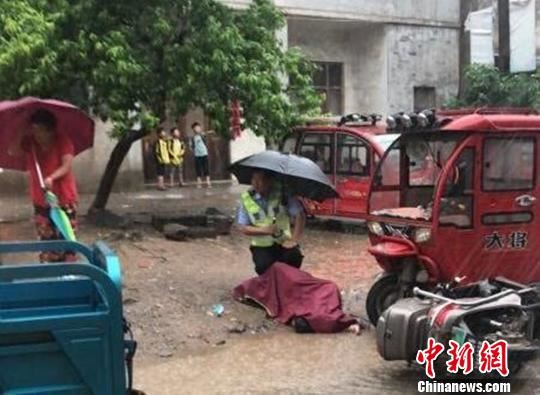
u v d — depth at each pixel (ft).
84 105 36.11
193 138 62.85
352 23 70.85
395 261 21.79
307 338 21.86
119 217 40.11
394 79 72.33
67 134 21.56
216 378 18.54
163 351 20.48
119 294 10.93
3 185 53.52
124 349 11.27
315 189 24.25
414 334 17.46
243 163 24.59
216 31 35.68
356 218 39.47
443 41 75.10
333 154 40.32
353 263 33.01
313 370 19.12
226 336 21.90
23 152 21.59
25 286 12.34
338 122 41.32
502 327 17.21
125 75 33.73
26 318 10.63
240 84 36.47
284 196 24.58
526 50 60.85
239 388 17.81
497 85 59.82
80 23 35.35
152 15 35.86
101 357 10.83
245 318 23.27
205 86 36.17
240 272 29.89
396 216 21.76
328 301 22.81
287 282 23.29
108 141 57.41
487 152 20.97
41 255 20.43
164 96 36.81
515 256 21.57
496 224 21.25
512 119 21.24
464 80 69.46
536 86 58.75
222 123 37.58
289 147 42.39
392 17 71.61
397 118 22.89
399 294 21.74
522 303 18.17
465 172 20.93
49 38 33.35
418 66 73.82
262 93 37.06
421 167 23.49
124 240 34.71
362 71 73.67
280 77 42.11
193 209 46.65
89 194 56.39
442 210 20.72
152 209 46.73
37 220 21.52
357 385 17.98
